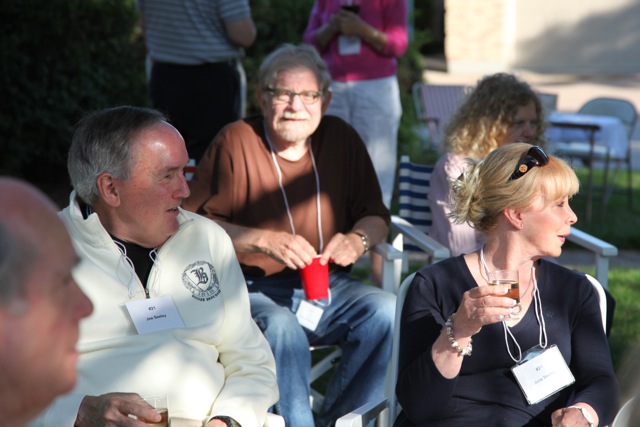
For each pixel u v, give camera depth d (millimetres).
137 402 3838
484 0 32406
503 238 4410
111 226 4387
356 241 5938
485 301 3867
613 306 5012
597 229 12438
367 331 5637
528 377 4277
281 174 6023
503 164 4328
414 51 16156
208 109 8844
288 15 13656
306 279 5480
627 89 27922
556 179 4254
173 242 4473
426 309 4414
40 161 12703
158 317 4320
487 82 6617
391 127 9375
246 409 4297
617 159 13797
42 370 1883
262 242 5570
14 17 11594
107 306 4254
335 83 9242
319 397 5980
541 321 4391
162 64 8859
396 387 4320
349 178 6230
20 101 11852
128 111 4328
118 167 4230
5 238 1829
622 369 2785
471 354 4320
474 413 4289
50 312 1883
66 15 11836
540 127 6617
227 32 8680
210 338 4473
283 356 5277
